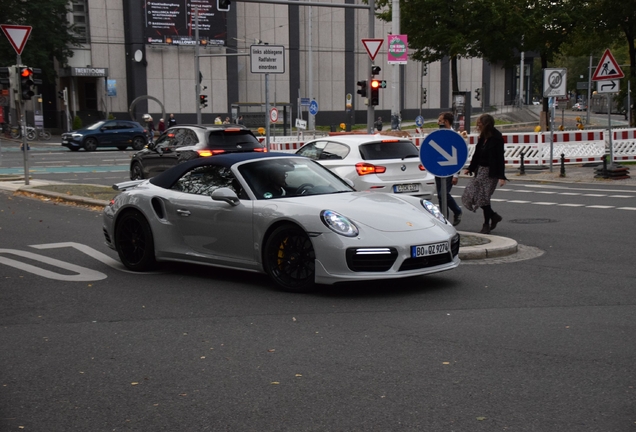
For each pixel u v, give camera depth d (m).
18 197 18.17
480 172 11.37
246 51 65.62
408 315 6.60
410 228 7.45
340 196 7.98
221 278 8.40
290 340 5.86
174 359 5.42
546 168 26.14
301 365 5.22
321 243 7.24
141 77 60.81
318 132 58.94
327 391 4.68
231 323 6.43
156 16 60.62
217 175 8.39
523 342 5.70
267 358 5.40
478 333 5.97
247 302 7.22
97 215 14.42
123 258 9.03
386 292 7.55
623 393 4.56
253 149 17.83
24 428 4.18
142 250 8.86
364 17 71.25
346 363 5.25
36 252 10.27
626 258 9.34
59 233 12.02
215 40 62.69
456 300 7.16
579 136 26.83
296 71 68.00
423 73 64.19
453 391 4.64
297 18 67.56
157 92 61.53
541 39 38.19
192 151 17.30
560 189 19.25
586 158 26.73
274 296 7.46
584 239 10.92
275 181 8.15
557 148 27.06
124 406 4.50
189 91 62.50
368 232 7.26
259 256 7.78
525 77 95.38
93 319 6.67
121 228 9.02
